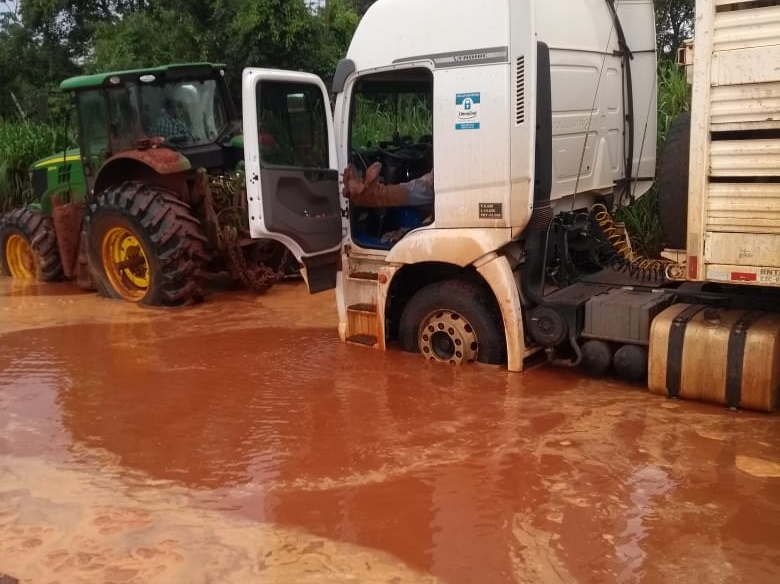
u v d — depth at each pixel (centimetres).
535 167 539
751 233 447
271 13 1312
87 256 895
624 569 328
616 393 527
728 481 399
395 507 386
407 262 590
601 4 652
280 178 609
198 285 840
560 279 588
